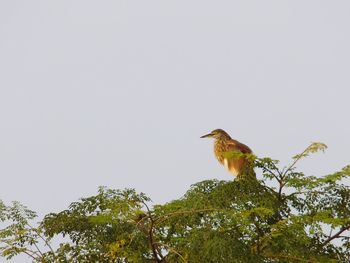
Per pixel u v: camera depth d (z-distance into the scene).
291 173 15.60
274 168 15.62
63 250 15.48
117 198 15.97
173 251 13.95
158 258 14.09
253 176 15.71
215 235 14.16
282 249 14.61
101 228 15.93
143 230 14.99
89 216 15.77
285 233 14.42
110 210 14.33
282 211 15.80
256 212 14.25
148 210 13.94
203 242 14.19
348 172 15.35
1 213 15.94
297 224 14.39
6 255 15.41
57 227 16.02
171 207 14.66
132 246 15.00
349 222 15.63
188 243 14.30
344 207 15.94
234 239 14.12
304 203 15.91
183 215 14.95
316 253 15.22
